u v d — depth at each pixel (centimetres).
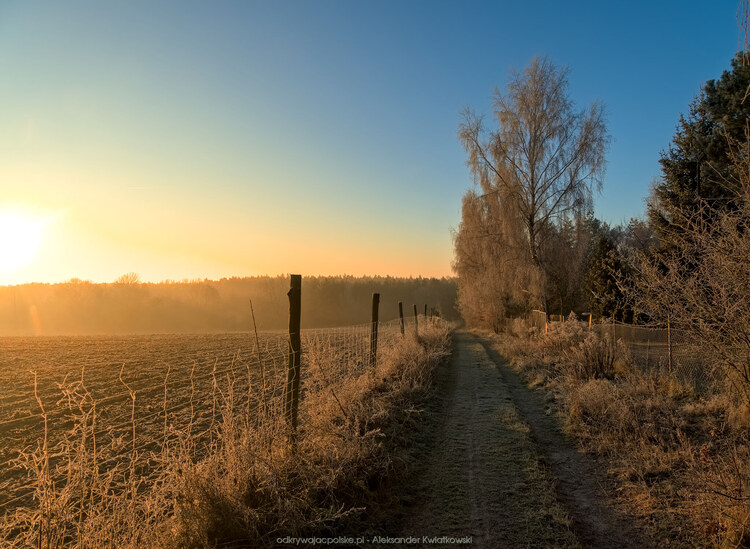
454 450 618
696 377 888
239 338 2312
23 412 772
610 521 420
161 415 715
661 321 522
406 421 712
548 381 1084
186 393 878
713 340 471
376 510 437
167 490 362
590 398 772
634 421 646
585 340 1086
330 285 10081
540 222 2517
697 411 681
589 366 1005
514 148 2491
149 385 995
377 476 484
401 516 433
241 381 953
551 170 2444
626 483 488
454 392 1023
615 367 1027
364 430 582
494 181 2616
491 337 2661
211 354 1555
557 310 3027
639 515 425
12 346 1828
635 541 382
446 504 457
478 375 1269
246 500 377
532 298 2525
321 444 482
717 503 370
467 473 535
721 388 735
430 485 504
